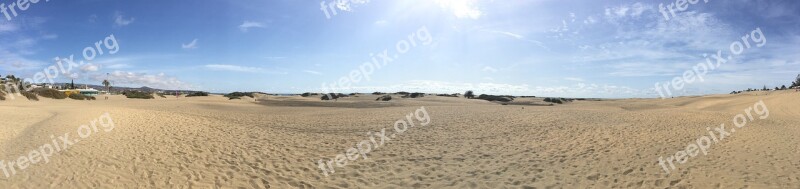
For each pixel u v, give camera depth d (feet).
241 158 34.91
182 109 92.48
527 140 48.03
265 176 29.99
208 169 30.48
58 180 25.13
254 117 77.71
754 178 28.73
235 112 94.99
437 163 35.63
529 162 35.83
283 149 40.34
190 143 39.34
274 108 120.78
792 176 29.07
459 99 215.72
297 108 120.26
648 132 52.80
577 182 29.27
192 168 30.25
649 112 86.84
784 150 38.93
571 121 66.69
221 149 37.96
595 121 66.74
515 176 31.17
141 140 38.73
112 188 24.48
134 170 28.40
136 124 49.11
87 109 65.46
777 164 32.86
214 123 57.62
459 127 60.49
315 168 33.35
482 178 30.68
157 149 35.24
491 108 102.73
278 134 50.90
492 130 57.00
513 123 64.90
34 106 81.51
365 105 151.33
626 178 29.91
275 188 27.43
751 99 127.95
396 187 28.45
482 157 38.22
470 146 44.24
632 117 73.67
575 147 42.73
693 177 29.50
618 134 51.06
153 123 51.29
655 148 41.01
